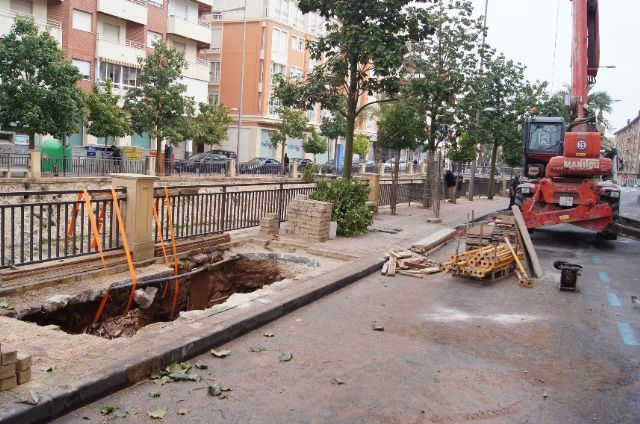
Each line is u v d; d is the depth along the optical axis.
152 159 26.22
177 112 30.98
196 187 9.73
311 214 11.24
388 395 4.61
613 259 12.07
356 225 12.64
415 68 20.92
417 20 13.95
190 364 5.02
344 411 4.27
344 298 7.78
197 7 43.47
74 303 6.64
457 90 19.89
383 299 7.85
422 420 4.18
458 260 9.54
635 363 5.61
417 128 19.03
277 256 10.02
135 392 4.40
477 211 21.31
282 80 14.74
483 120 27.31
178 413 4.09
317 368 5.12
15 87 22.75
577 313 7.50
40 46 23.41
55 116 23.89
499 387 4.88
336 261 9.91
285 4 52.59
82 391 4.08
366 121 65.44
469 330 6.55
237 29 51.56
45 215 16.06
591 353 5.89
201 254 9.48
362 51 12.80
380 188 19.42
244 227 11.44
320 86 14.23
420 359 5.50
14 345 4.86
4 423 3.53
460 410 4.39
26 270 6.82
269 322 6.44
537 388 4.89
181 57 30.77
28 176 20.11
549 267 10.88
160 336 5.31
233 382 4.71
